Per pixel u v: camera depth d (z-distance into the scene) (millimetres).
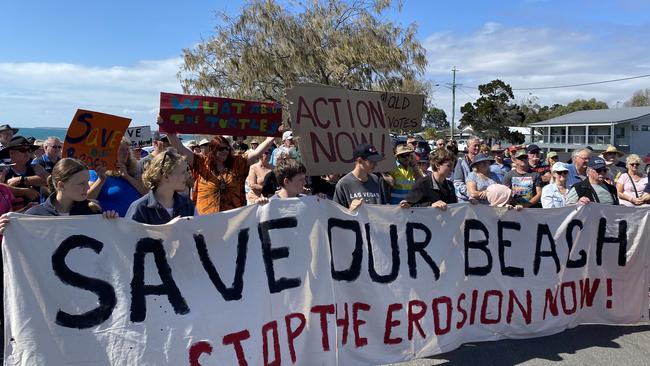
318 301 3848
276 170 4246
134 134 10281
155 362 3223
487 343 4586
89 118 4672
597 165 6297
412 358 4195
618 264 5215
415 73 27141
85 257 3125
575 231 5020
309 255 3844
